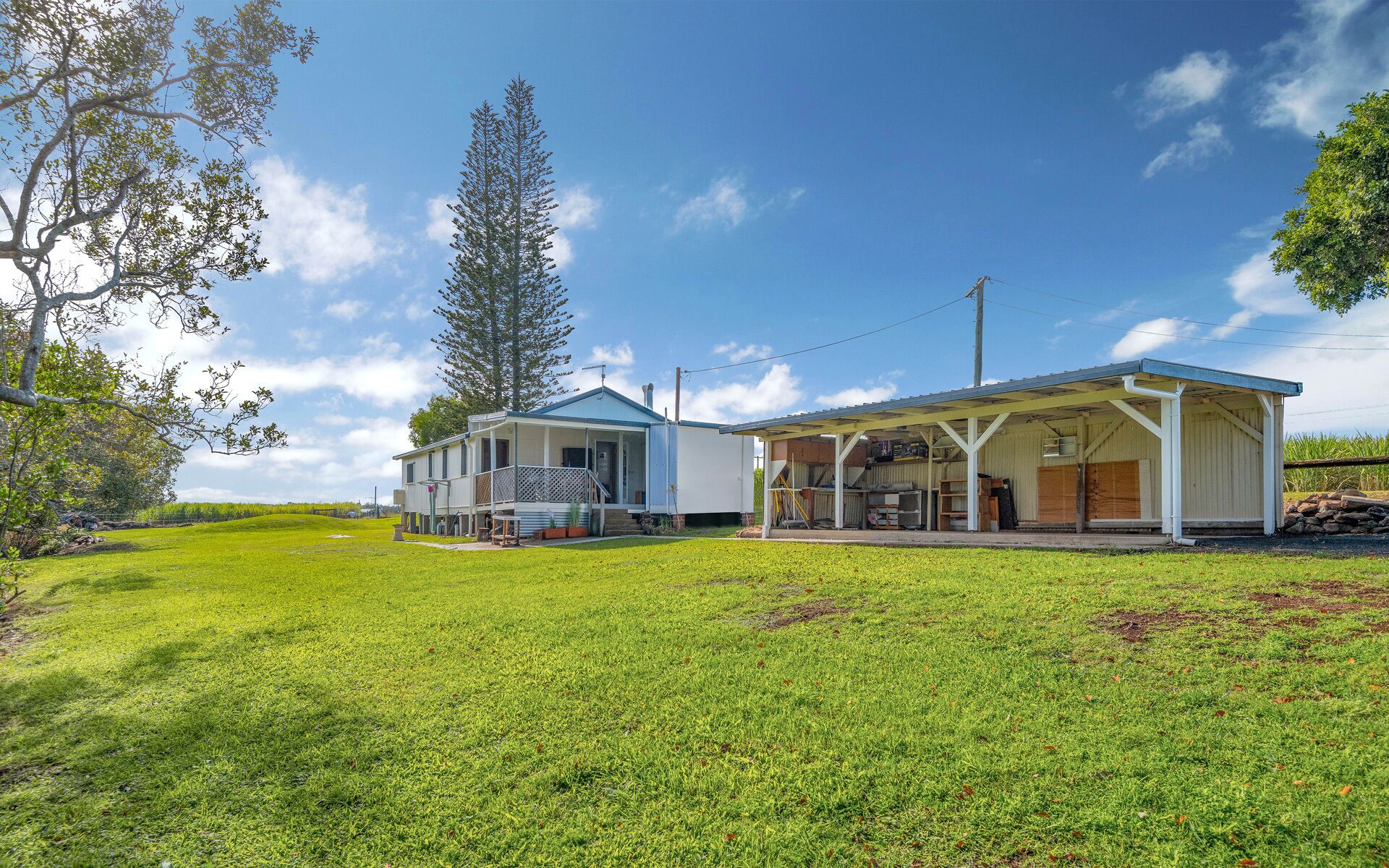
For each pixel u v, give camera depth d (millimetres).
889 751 3902
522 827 3521
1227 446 11234
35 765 4520
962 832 3172
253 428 7445
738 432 15484
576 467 19953
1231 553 8312
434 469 26984
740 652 5789
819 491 18062
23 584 12250
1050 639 5324
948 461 15875
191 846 3537
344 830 3605
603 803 3693
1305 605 5434
